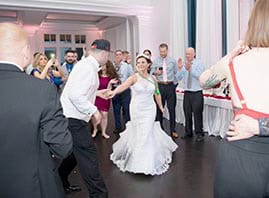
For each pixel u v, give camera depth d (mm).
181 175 3332
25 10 7133
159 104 3951
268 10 1063
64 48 12016
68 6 7047
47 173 1250
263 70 1057
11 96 1148
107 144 4727
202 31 5980
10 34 1197
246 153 1018
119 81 5113
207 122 5270
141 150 3436
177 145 4523
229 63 1147
